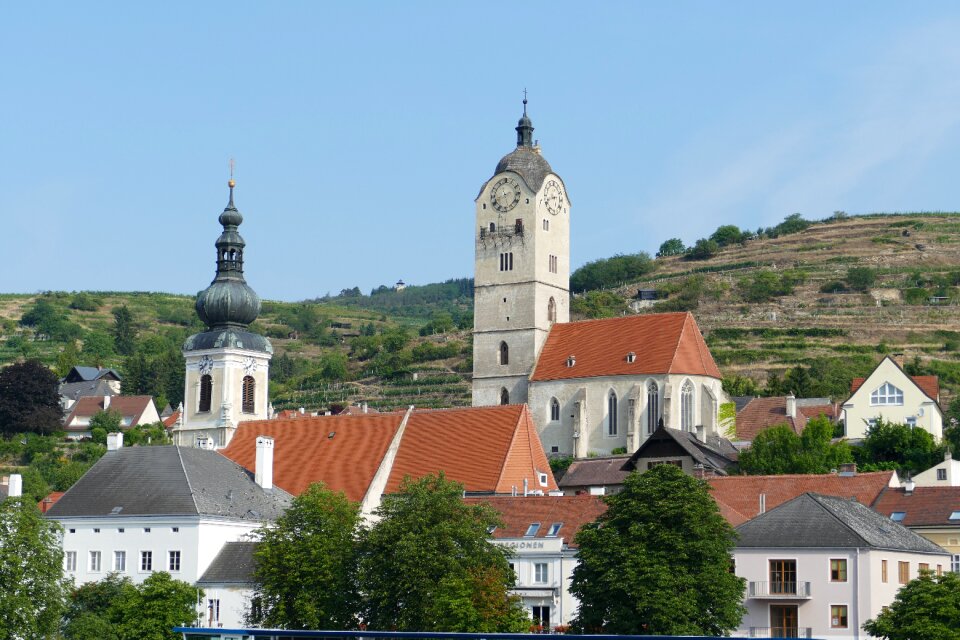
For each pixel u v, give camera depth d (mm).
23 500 155250
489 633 132125
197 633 140875
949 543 175500
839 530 157875
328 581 155625
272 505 196000
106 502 186875
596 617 143750
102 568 184500
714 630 142250
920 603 136625
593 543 147125
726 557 146500
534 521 176125
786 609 158000
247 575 177875
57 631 156625
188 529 181500
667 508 145125
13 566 149250
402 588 148250
